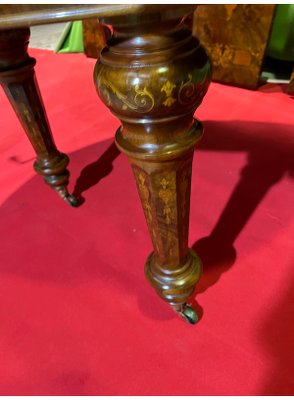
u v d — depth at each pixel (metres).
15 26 0.28
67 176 0.86
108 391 0.54
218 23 1.29
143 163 0.38
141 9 0.26
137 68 0.30
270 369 0.54
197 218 0.81
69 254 0.77
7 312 0.67
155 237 0.49
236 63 1.33
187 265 0.54
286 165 0.94
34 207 0.92
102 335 0.61
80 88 1.53
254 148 1.02
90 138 1.18
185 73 0.31
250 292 0.65
